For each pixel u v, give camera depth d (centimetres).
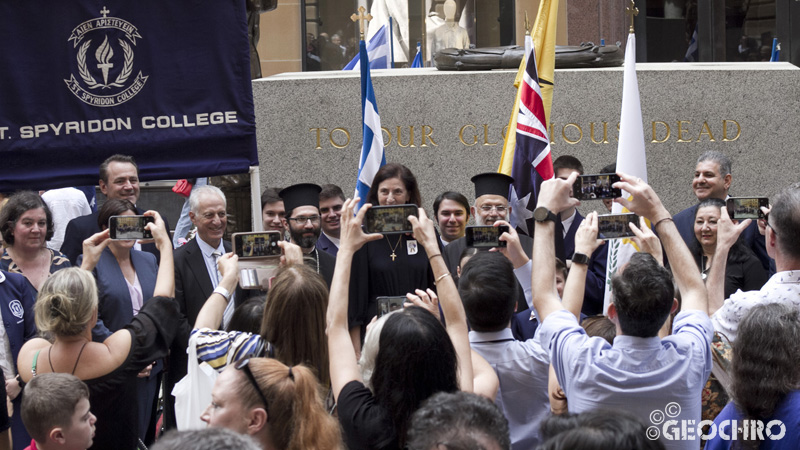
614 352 309
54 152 562
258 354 344
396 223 402
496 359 365
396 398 290
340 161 784
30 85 559
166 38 561
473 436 221
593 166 791
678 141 795
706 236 544
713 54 1413
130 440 404
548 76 698
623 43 1402
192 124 564
